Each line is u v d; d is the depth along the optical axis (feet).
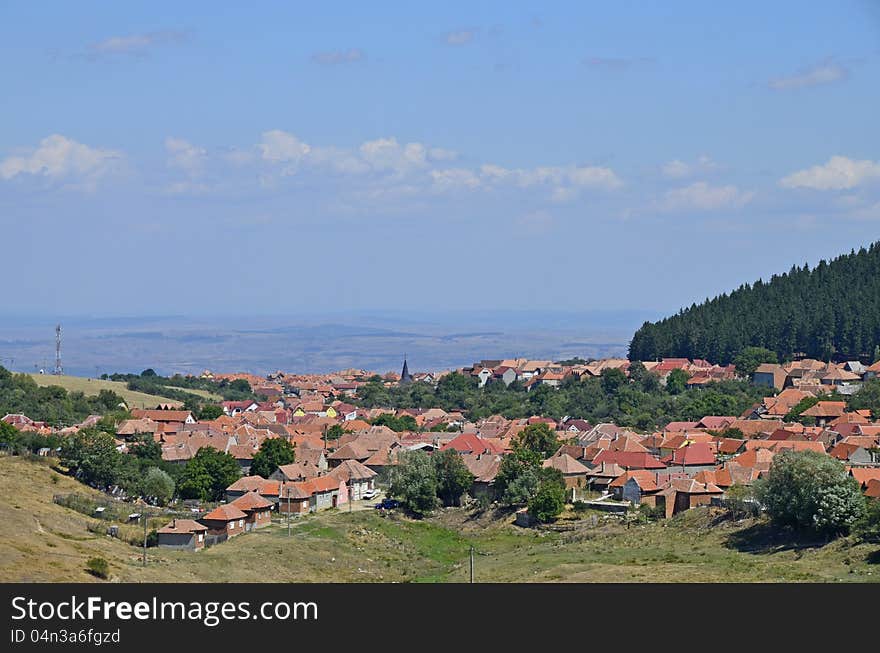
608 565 410.11
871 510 422.41
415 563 467.52
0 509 430.20
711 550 428.56
